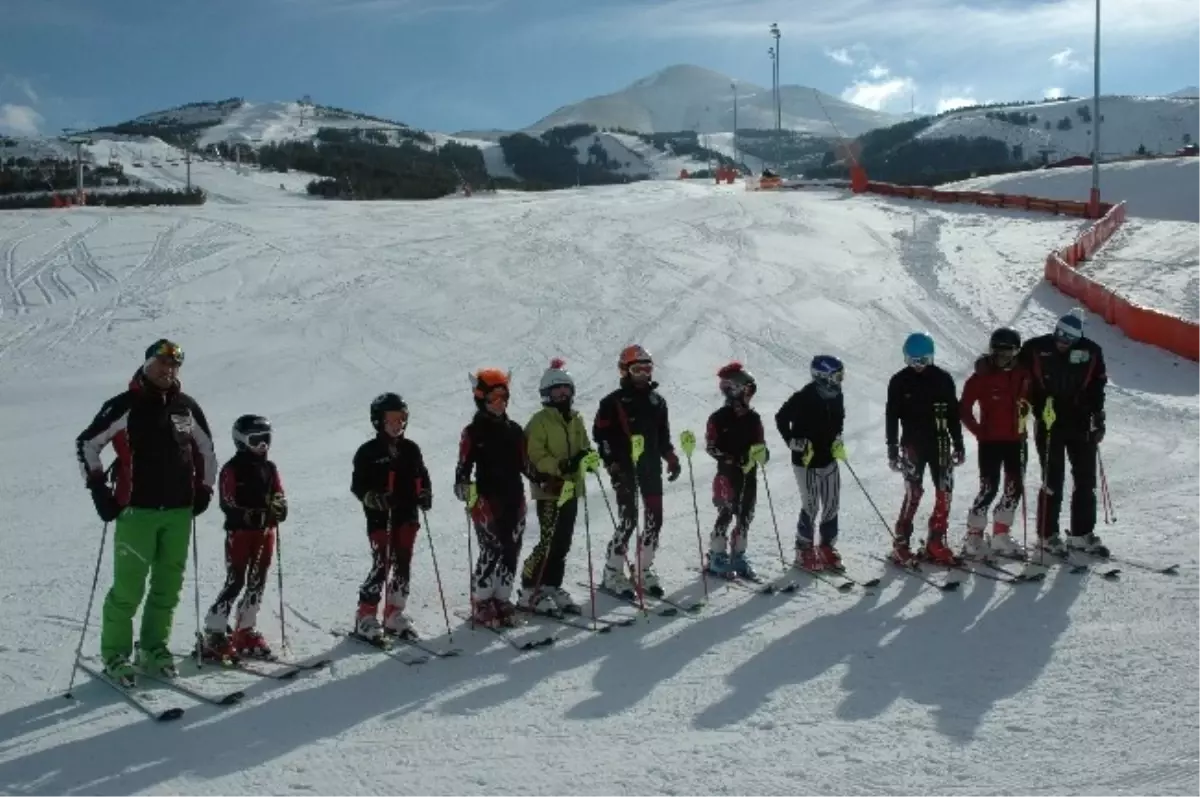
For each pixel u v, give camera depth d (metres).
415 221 31.33
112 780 4.67
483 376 6.61
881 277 24.11
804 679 5.69
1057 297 21.77
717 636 6.42
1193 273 23.83
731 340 19.00
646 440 7.20
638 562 7.03
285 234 28.58
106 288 23.05
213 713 5.38
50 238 27.66
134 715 5.38
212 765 4.80
